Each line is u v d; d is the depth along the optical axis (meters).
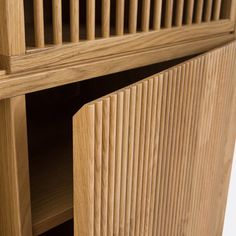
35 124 0.87
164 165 0.65
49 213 0.59
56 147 0.77
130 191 0.57
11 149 0.50
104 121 0.48
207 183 0.83
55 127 0.86
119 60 0.58
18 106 0.48
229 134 0.88
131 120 0.53
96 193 0.50
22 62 0.47
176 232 0.77
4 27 0.45
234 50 0.77
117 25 0.57
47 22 0.77
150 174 0.61
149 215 0.65
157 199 0.66
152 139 0.59
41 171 0.69
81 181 0.49
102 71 0.56
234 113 0.87
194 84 0.66
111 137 0.50
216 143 0.82
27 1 0.72
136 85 0.52
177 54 0.69
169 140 0.64
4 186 0.54
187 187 0.75
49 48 0.49
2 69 0.46
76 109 0.93
